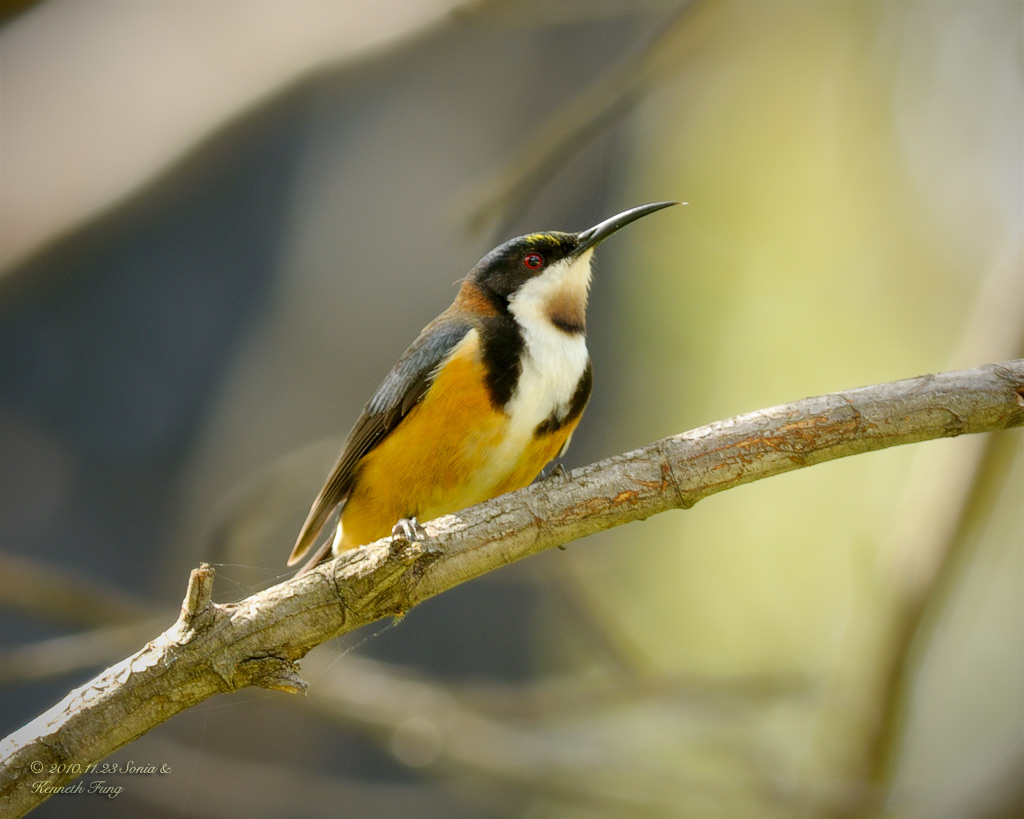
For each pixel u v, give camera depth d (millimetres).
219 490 13477
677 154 16422
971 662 14492
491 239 11781
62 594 9930
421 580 5715
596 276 15469
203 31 11234
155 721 5465
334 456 10594
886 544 10555
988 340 10070
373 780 13117
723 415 15344
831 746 10836
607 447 15172
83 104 11008
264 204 14008
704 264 16078
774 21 14430
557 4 11078
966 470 9820
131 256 13547
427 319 14094
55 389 13336
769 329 15695
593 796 10516
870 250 15688
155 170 10820
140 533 13375
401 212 14336
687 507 5898
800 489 14984
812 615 14359
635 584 14711
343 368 13914
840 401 5766
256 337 13992
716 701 10977
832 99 15453
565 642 13773
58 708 5438
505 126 14555
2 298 10547
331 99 14031
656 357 15578
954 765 13969
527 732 12500
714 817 11406
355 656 12359
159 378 13586
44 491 13172
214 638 5414
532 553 5867
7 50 11250
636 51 9242
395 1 10961
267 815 12289
